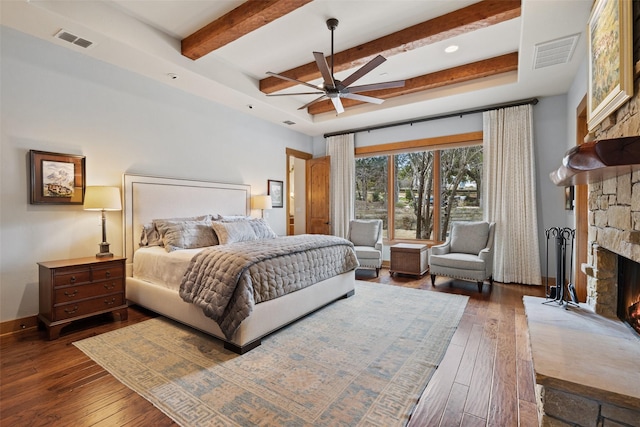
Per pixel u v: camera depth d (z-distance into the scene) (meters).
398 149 5.71
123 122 3.57
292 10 2.61
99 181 3.36
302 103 5.41
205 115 4.51
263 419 1.60
